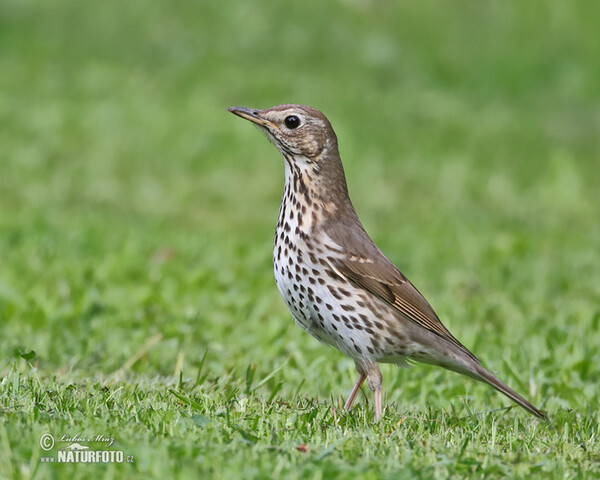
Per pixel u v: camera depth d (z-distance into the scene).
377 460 6.16
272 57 31.12
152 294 11.76
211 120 24.42
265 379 8.65
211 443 6.20
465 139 26.14
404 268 15.25
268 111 8.47
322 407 7.84
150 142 23.02
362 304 8.08
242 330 11.13
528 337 11.15
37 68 27.36
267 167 22.44
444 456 6.27
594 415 8.70
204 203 20.16
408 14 34.38
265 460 5.94
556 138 27.58
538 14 34.78
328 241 8.14
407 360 8.45
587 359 9.98
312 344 10.65
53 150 21.84
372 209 20.56
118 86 26.59
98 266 13.16
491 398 9.39
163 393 7.83
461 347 8.34
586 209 22.11
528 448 6.80
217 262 14.45
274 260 8.42
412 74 31.88
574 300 13.47
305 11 33.44
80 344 9.94
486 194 22.25
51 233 15.27
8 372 8.55
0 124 22.84
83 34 30.59
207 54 30.25
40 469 5.55
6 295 11.19
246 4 33.22
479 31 34.12
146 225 17.58
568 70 32.88
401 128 26.27
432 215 20.45
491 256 16.25
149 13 32.25
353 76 30.61
